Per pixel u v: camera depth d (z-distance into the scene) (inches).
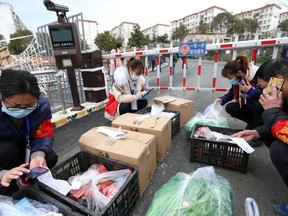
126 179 46.5
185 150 78.8
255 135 62.2
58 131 101.5
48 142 53.6
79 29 135.1
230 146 62.6
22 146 53.6
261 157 72.2
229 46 127.5
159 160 71.0
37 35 152.3
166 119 75.8
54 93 165.6
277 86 44.4
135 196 51.1
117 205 41.9
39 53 158.7
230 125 100.0
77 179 48.1
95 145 58.2
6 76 37.9
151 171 61.4
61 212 38.3
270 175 62.2
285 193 54.5
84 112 124.3
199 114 92.1
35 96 40.3
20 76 37.9
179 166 68.4
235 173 63.6
